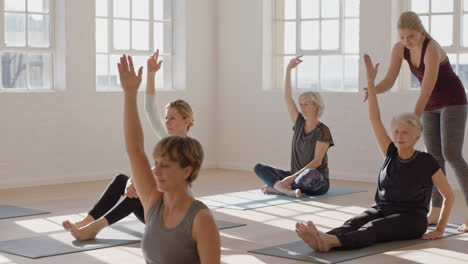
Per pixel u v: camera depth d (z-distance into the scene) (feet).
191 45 30.63
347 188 25.13
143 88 29.68
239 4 30.60
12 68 25.76
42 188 25.32
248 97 30.50
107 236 16.56
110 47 28.45
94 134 27.55
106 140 27.91
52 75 26.81
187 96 30.53
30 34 26.13
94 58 27.35
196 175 8.27
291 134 29.27
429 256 14.69
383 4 26.63
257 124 30.30
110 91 27.94
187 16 30.42
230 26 30.91
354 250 15.16
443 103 17.48
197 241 8.06
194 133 30.83
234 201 22.07
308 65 29.19
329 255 14.73
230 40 30.96
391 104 26.48
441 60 17.31
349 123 27.63
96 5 28.02
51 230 17.51
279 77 30.17
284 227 17.97
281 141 29.60
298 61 23.52
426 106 17.88
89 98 27.32
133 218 18.83
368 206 21.33
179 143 8.13
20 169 25.63
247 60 30.48
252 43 30.30
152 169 9.19
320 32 28.76
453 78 17.47
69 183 26.71
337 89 28.35
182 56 30.53
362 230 15.30
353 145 27.55
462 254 14.89
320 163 23.09
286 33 29.84
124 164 28.53
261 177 23.81
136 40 29.40
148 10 29.73
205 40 31.07
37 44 26.35
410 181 15.70
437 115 17.85
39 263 14.15
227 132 31.24
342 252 14.99
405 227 15.69
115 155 28.22
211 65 31.30
